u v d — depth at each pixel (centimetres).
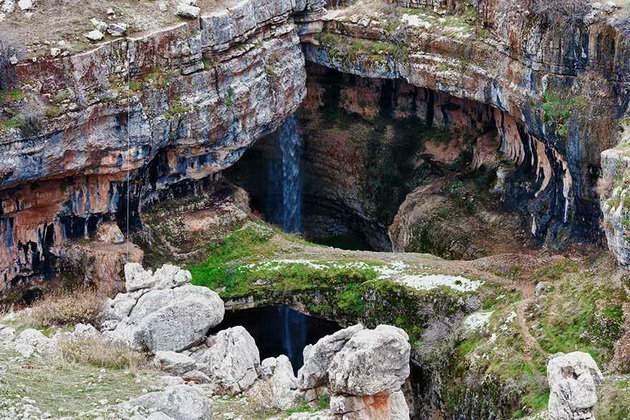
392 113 8262
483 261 6456
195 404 4219
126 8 6600
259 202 8181
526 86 6569
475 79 7069
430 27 7400
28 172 6119
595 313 5475
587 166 6216
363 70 7744
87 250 6538
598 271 5841
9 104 6041
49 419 4072
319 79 8450
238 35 6919
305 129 8394
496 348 5612
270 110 7300
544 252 6469
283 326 7044
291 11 7506
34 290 6462
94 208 6594
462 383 5638
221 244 6950
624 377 5100
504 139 7388
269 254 6919
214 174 7319
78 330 5350
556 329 5547
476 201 7306
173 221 6988
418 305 6222
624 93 6072
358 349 4006
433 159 7900
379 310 6362
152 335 5241
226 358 4941
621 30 6034
